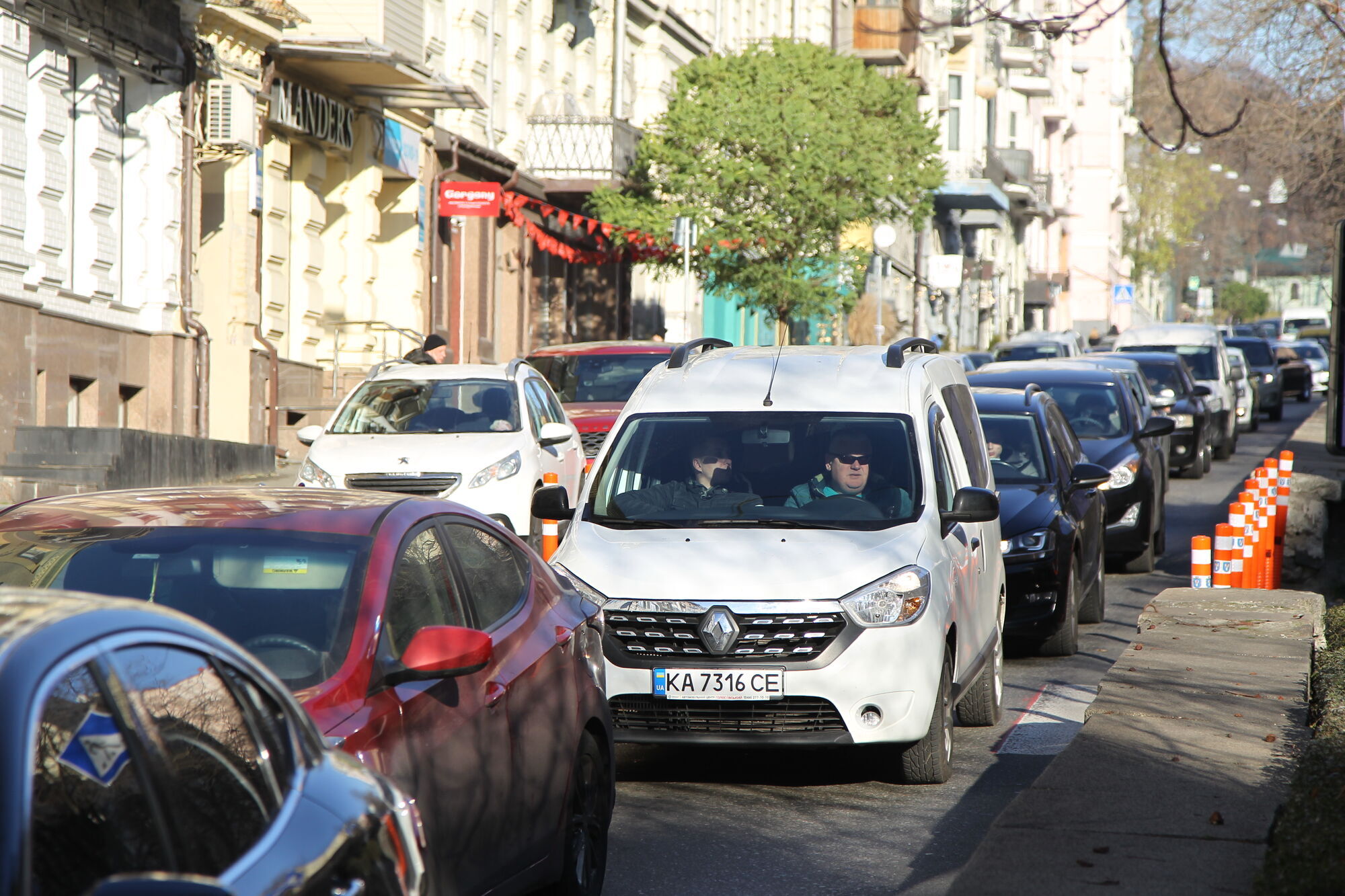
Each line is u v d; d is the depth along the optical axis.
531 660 7.46
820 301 45.28
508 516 19.05
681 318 60.84
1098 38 126.94
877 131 45.38
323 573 6.68
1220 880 7.11
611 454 11.57
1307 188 29.84
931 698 10.17
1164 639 13.17
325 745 4.89
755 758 11.41
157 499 7.52
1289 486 20.11
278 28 29.91
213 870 4.03
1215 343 43.50
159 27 26.27
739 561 10.30
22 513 7.25
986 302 93.88
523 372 21.41
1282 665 12.09
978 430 13.83
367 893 4.53
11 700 3.62
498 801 6.89
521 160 46.41
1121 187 131.12
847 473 11.19
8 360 22.33
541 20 47.53
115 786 3.90
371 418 20.36
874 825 9.54
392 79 33.38
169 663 4.26
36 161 23.53
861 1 73.06
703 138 45.50
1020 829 7.81
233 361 29.72
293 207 33.50
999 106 96.25
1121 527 21.56
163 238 26.83
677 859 8.84
